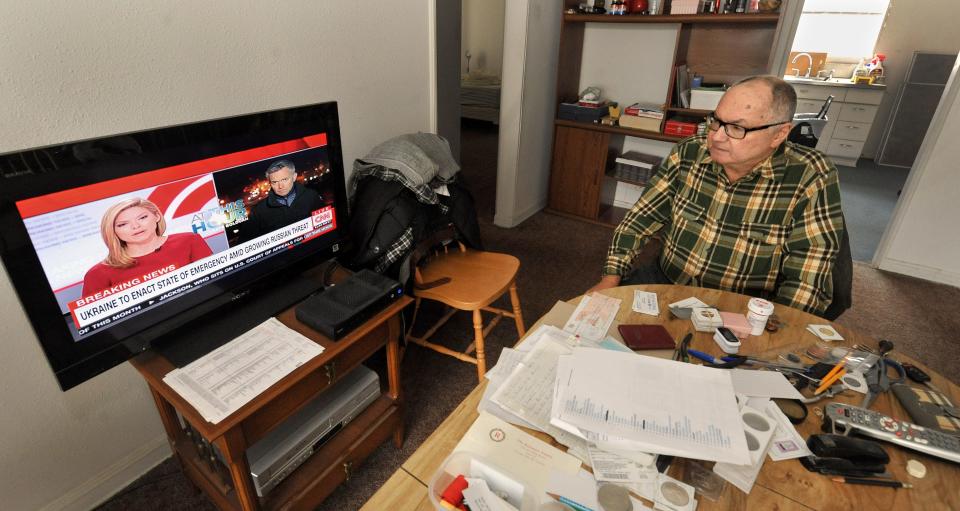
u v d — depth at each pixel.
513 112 2.99
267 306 1.26
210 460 1.25
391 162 1.60
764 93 1.21
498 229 3.29
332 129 1.32
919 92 4.69
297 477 1.26
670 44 3.10
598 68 3.38
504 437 0.83
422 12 1.96
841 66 5.16
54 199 0.84
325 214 1.38
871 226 3.51
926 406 0.91
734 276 1.53
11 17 0.96
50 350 0.91
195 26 1.26
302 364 1.08
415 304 1.86
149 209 0.98
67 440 1.27
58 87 1.06
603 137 3.18
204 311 1.15
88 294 0.93
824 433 0.87
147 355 1.09
